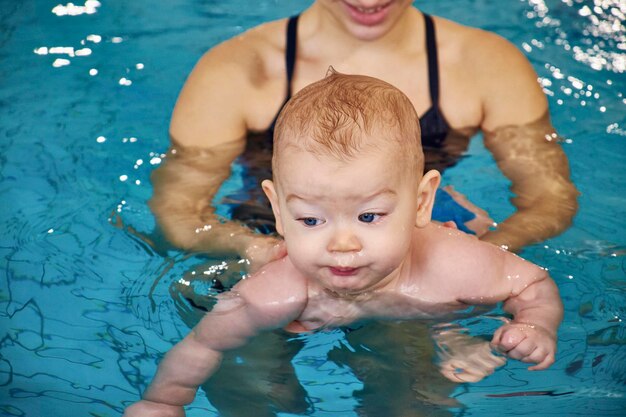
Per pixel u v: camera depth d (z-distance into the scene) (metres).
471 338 2.62
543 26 4.24
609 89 3.78
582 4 4.39
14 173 3.38
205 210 3.09
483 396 2.42
